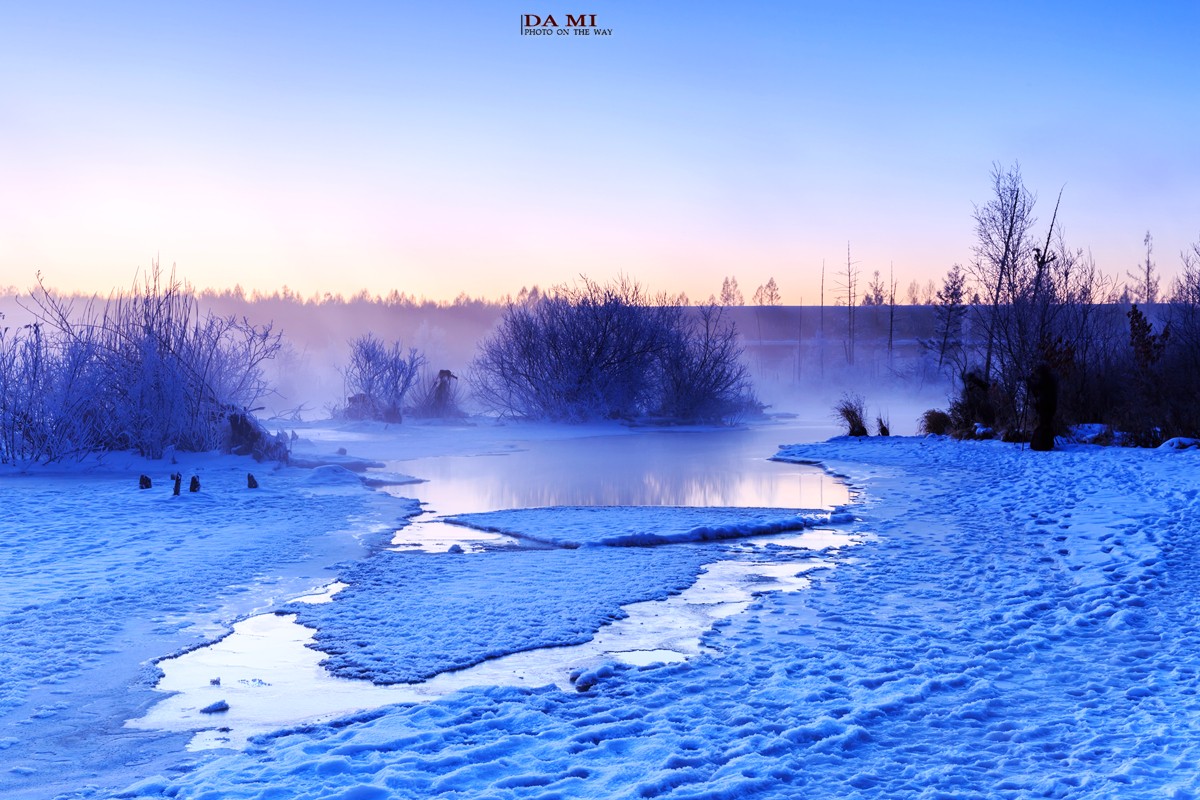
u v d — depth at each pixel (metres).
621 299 39.41
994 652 7.05
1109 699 5.99
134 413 19.94
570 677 6.62
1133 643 7.25
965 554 11.09
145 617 8.22
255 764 4.96
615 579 9.72
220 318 23.84
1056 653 7.04
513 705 5.89
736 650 7.25
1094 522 12.55
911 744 5.25
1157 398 26.12
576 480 19.38
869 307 114.00
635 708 5.84
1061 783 4.58
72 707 6.07
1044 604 8.53
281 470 19.28
